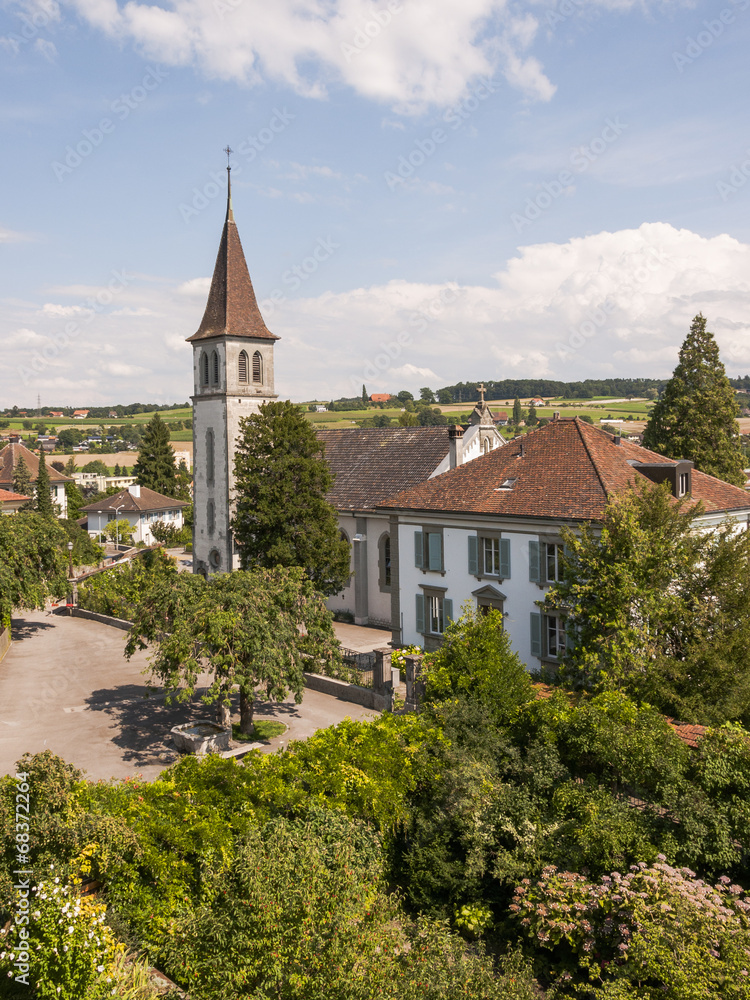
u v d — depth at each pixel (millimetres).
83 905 12320
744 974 12297
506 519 34031
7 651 41344
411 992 12031
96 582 54594
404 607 39656
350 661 37844
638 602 24859
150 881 15359
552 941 15523
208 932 12344
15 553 41094
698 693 22641
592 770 20078
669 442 56719
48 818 13203
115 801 16688
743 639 22781
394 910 15039
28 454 115500
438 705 22766
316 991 11195
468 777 19172
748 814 16719
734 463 55656
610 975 14734
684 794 17203
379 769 19594
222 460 54906
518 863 17234
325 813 17391
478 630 24469
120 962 12617
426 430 52656
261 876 12523
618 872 15930
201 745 24922
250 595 26250
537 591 33219
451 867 18000
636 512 26266
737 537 25125
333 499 50969
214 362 55250
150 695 32406
